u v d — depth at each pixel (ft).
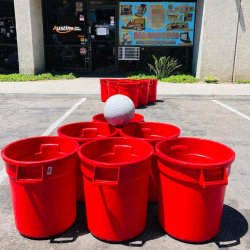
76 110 26.05
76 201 11.41
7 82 38.52
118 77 43.65
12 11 45.24
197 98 31.65
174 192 9.19
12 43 46.29
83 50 46.39
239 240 9.69
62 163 9.20
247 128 21.63
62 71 46.96
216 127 21.72
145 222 10.05
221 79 40.37
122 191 8.95
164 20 44.52
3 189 12.85
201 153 10.48
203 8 39.04
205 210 9.08
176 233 9.52
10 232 10.02
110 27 45.44
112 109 12.50
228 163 8.71
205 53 39.68
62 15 45.44
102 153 10.45
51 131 20.17
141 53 45.96
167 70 42.06
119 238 9.39
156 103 29.09
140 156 10.28
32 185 9.00
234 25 38.81
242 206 11.66
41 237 9.57
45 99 30.81
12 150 9.81
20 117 23.85
